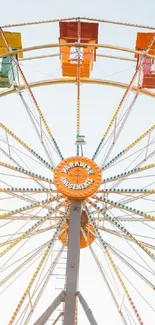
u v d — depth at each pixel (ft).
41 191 63.26
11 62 71.20
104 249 55.21
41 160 65.41
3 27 71.97
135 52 68.59
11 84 72.08
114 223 58.34
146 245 62.44
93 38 74.02
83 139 65.36
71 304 53.42
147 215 60.34
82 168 61.93
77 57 72.64
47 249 56.13
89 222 61.93
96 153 67.87
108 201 62.59
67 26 73.56
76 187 60.13
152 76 69.51
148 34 73.92
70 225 57.88
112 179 64.03
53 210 61.21
